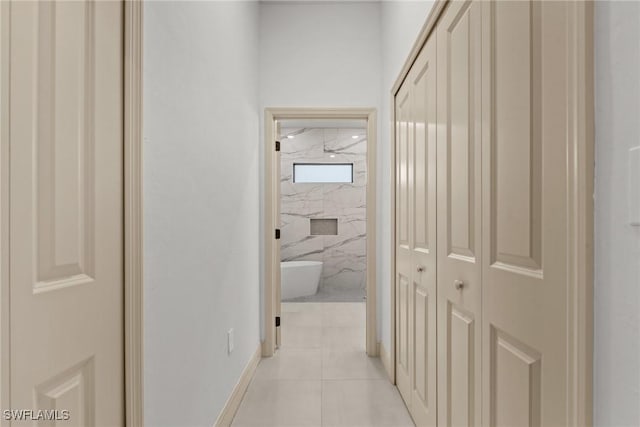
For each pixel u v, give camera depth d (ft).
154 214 3.68
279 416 6.61
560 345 2.38
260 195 9.71
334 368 8.80
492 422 3.42
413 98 6.43
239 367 7.18
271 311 9.64
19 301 2.16
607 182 1.99
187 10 4.58
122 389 3.18
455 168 4.38
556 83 2.44
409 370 6.70
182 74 4.43
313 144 19.67
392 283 8.02
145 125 3.50
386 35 8.97
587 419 2.10
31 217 2.25
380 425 6.32
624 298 1.89
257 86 9.50
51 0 2.40
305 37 9.88
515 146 3.00
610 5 1.98
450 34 4.57
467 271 4.00
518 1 2.93
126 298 3.20
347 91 9.80
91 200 2.79
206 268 5.30
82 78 2.70
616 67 1.94
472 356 3.90
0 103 2.05
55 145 2.43
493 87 3.39
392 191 8.07
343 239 19.62
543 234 2.58
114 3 3.07
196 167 4.89
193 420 4.75
